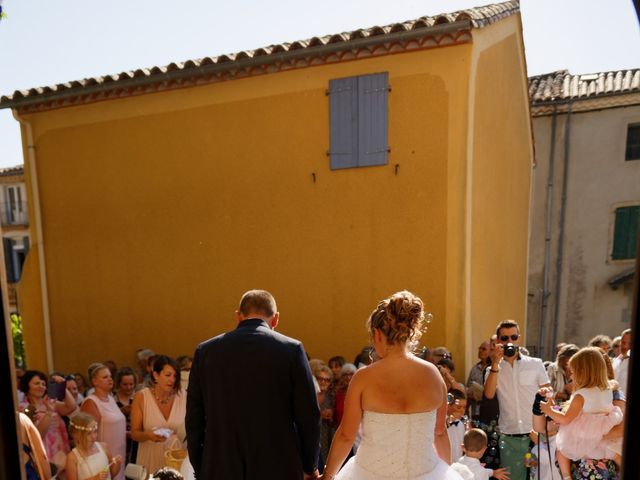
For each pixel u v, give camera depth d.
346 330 6.58
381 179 6.36
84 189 8.00
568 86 12.95
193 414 2.28
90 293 8.05
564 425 3.32
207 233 7.29
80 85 7.45
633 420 0.85
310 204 6.72
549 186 12.85
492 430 4.05
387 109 6.27
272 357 2.19
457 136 5.97
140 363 6.27
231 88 7.04
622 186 12.38
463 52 5.88
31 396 4.23
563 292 12.92
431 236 6.14
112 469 3.84
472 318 6.18
